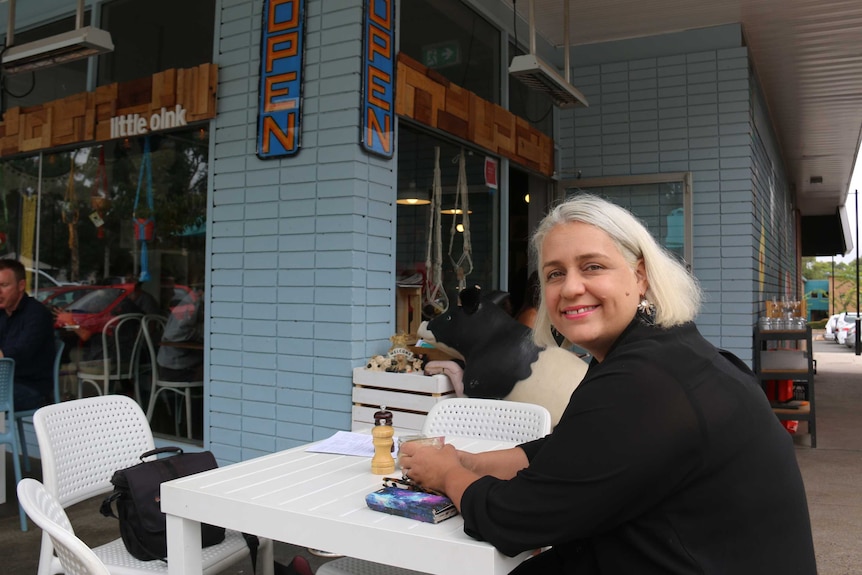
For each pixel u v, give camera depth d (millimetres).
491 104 5617
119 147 5203
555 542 1327
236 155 4488
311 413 4176
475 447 2428
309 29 4203
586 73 6992
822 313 46062
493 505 1390
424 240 4797
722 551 1285
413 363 3982
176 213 4871
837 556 3510
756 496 1288
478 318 3725
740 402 1317
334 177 4090
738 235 6402
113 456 2625
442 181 5047
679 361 1340
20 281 4539
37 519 1501
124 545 2312
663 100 6684
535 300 4559
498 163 5902
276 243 4309
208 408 4586
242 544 2320
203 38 4730
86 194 5398
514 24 5781
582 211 1535
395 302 4410
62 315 5488
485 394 3607
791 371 6203
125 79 5223
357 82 4035
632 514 1301
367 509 1631
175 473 2256
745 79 6355
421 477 1680
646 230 1537
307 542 1593
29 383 4523
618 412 1296
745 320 6352
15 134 5762
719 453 1273
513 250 6215
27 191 5828
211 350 4582
